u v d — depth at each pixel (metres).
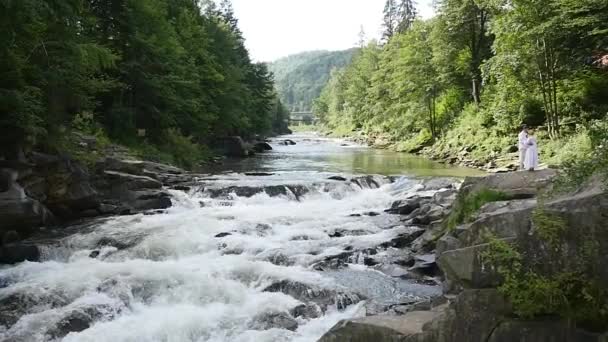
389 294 12.15
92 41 25.00
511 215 7.77
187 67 40.31
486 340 6.58
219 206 22.06
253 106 68.25
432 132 55.69
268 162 42.53
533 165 17.66
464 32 53.12
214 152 46.62
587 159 8.17
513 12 34.12
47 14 15.30
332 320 10.86
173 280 12.52
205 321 10.72
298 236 16.69
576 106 35.78
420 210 19.42
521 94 38.94
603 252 6.25
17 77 16.20
